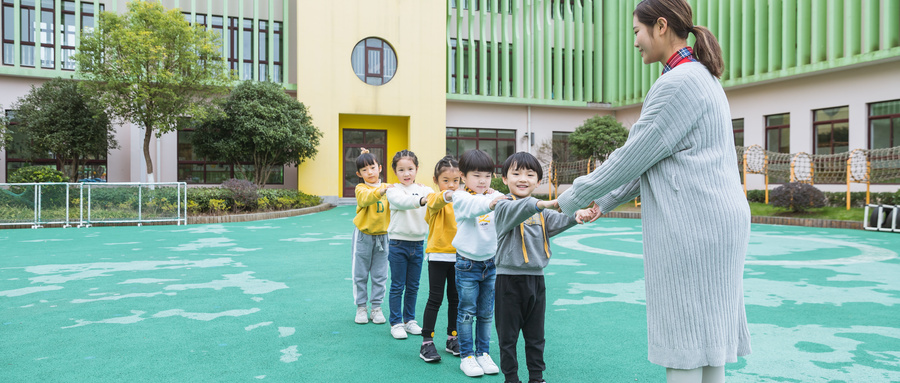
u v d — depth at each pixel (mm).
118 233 8820
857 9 13180
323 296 4121
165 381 2398
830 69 13633
